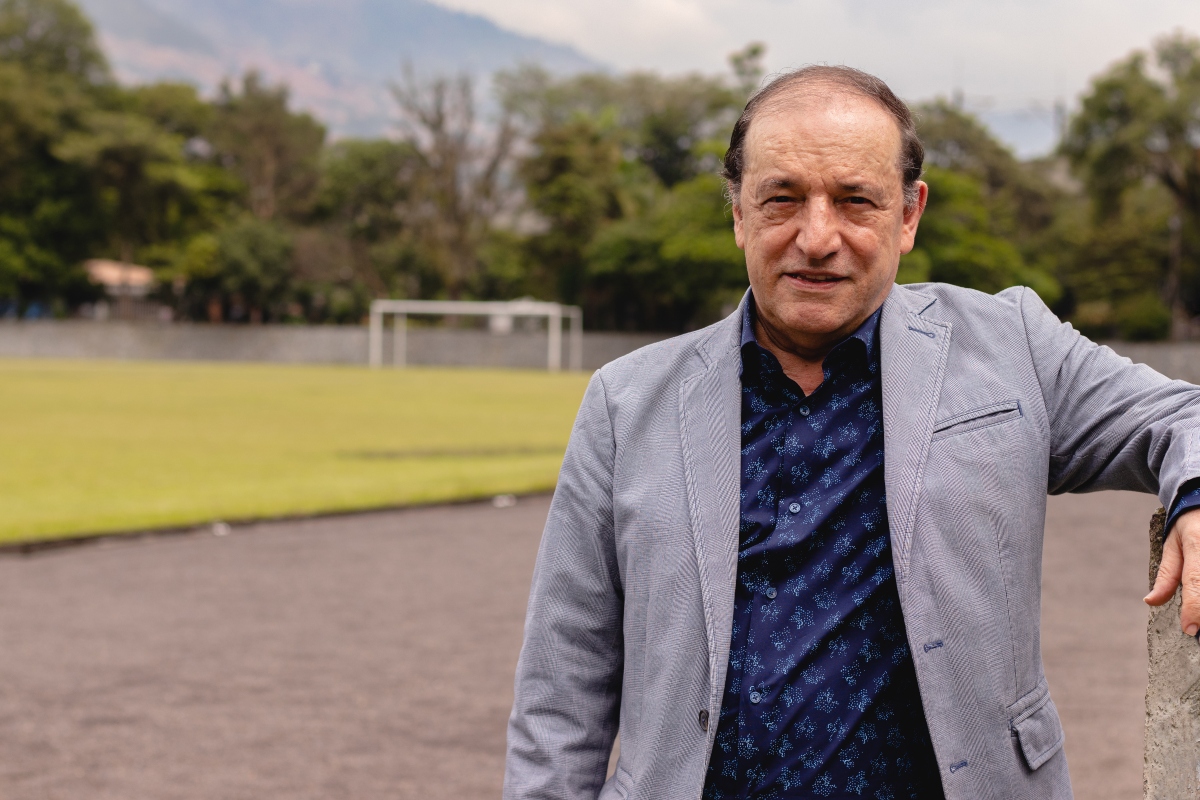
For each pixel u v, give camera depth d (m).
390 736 5.32
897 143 1.73
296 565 9.51
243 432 22.33
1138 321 57.91
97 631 7.31
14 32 74.56
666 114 71.62
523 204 72.69
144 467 16.30
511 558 9.85
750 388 1.79
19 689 6.07
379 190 76.06
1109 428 1.68
